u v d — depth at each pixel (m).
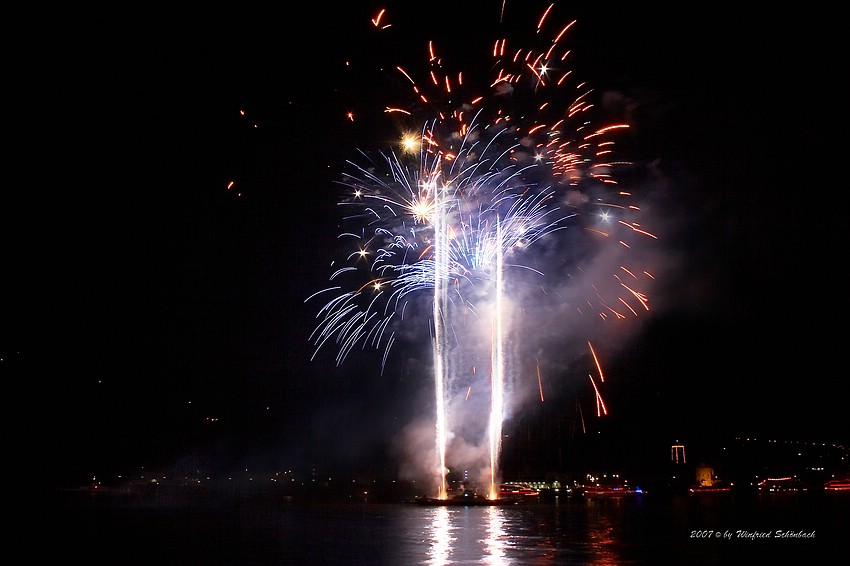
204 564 31.45
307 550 36.44
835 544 38.66
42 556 34.38
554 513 71.44
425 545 38.91
